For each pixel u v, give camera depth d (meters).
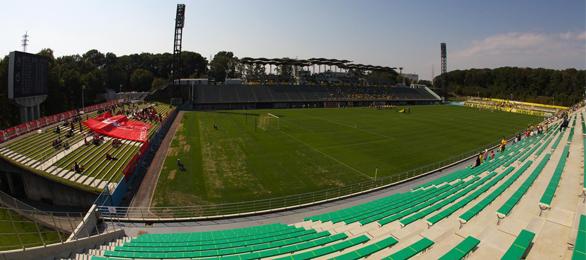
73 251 14.05
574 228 11.63
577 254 8.53
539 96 146.75
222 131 52.88
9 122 49.34
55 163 29.27
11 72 37.25
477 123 70.94
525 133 51.31
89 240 15.27
